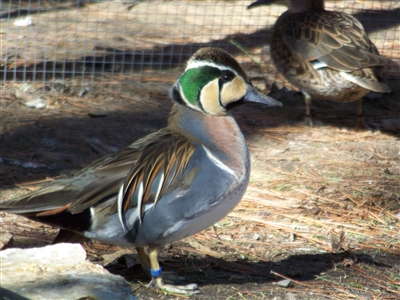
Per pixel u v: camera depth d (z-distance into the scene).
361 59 11.83
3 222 8.95
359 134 12.48
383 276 7.92
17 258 6.50
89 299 5.97
